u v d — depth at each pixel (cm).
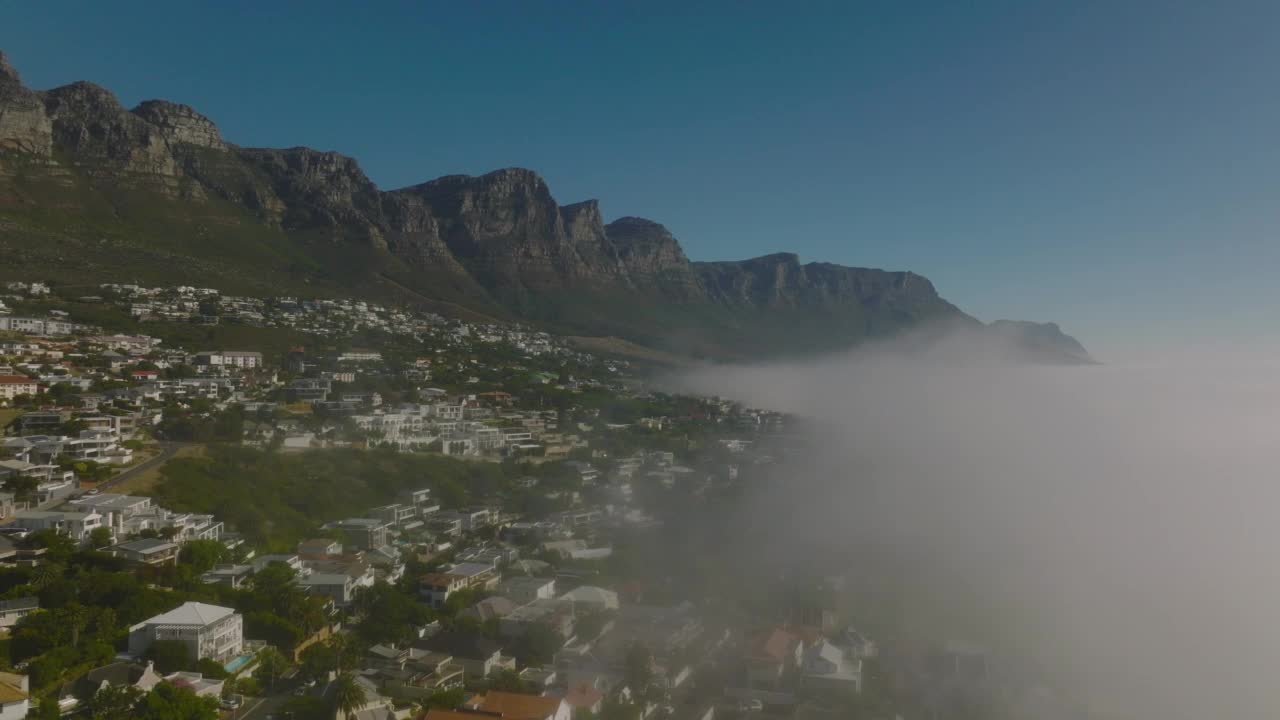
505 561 17662
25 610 10819
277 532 16988
